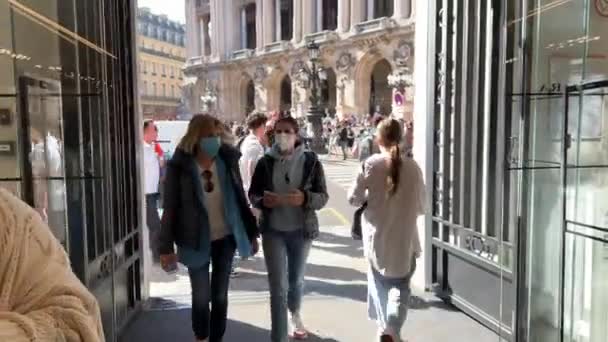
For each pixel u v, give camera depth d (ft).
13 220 3.12
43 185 9.69
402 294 11.00
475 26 14.57
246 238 11.20
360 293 16.30
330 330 13.29
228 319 14.21
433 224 15.98
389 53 117.50
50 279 3.08
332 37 131.03
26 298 2.98
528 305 11.28
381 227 11.06
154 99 221.05
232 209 11.16
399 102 70.90
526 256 11.25
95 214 11.78
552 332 10.83
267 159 11.75
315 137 93.30
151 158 19.92
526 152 11.18
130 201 14.84
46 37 9.96
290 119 11.76
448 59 15.40
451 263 15.23
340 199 39.86
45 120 9.87
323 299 15.67
